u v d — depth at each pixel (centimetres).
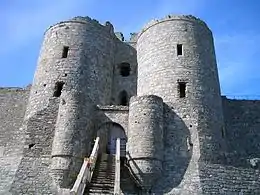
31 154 1902
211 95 2067
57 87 2164
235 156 1867
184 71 2084
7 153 1972
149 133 1806
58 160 1792
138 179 1742
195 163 1791
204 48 2234
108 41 2520
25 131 1998
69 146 1814
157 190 1720
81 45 2330
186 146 1850
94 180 1524
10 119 2519
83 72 2238
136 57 2553
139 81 2255
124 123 2031
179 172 1766
